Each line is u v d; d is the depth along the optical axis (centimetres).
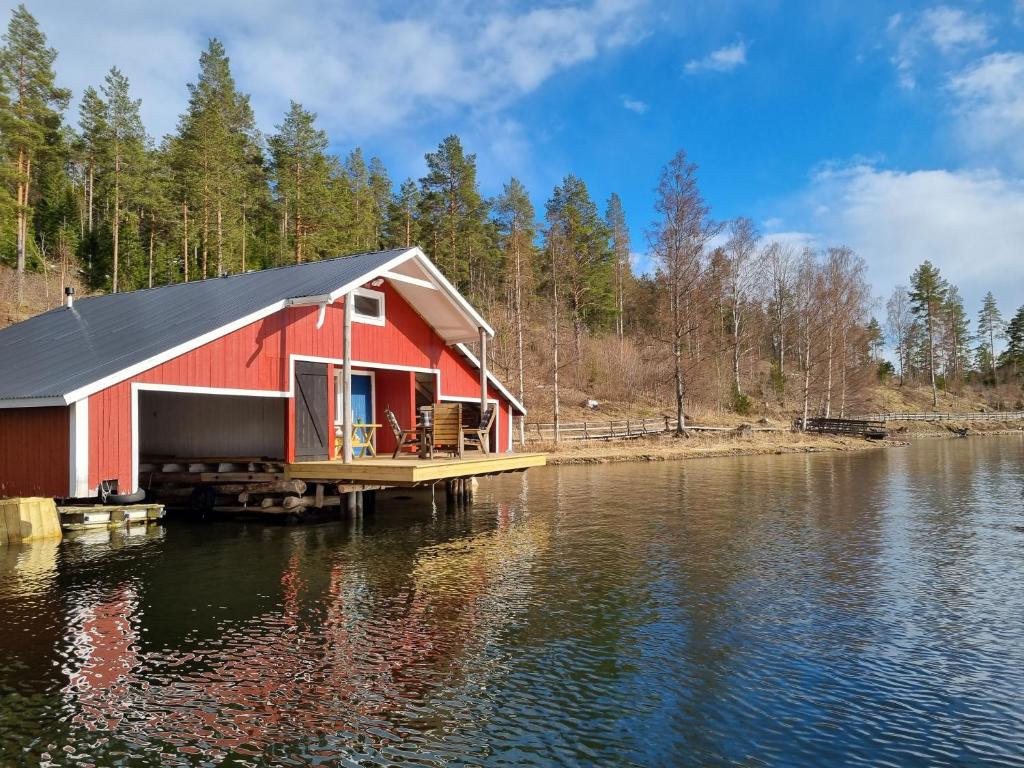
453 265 4553
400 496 1802
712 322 4388
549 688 562
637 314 6200
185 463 1522
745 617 754
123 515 1255
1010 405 7419
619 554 1074
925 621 744
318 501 1384
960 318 9094
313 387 1491
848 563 1019
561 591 852
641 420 3922
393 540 1185
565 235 4788
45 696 541
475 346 3506
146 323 1520
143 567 973
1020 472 2430
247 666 603
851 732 493
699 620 741
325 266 1650
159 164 4522
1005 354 8619
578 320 4619
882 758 457
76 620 729
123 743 468
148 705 526
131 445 1188
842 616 761
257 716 509
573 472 2492
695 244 3741
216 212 4050
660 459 3008
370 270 1438
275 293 1470
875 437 4181
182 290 1848
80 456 1116
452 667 604
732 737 484
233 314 1364
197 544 1141
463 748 464
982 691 564
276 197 4941
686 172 3712
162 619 733
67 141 4662
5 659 618
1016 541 1190
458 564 998
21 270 3734
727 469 2588
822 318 4912
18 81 3797
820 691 562
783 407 5425
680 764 447
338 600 808
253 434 1567
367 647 652
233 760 447
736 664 618
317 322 1502
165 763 442
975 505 1636
